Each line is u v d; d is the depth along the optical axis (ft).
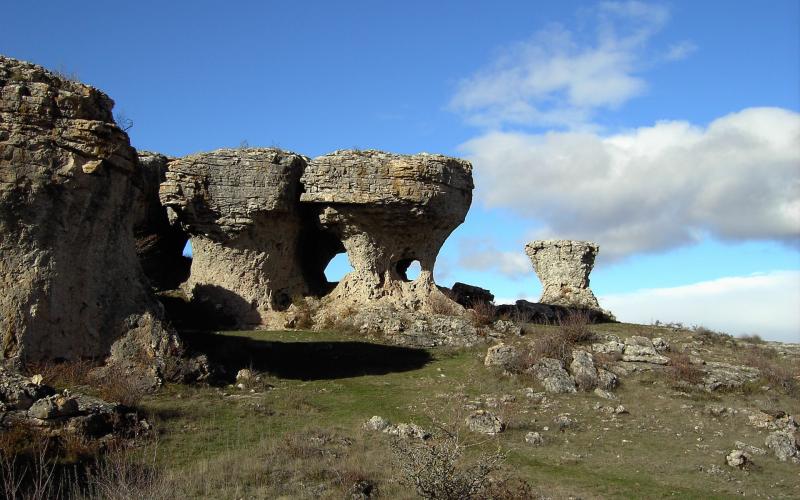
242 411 62.95
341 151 114.73
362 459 50.98
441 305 115.44
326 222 115.75
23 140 64.49
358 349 97.19
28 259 63.72
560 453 59.47
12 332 61.26
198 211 111.96
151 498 40.01
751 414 71.36
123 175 71.77
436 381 82.38
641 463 57.93
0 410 47.93
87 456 46.80
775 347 108.17
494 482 47.42
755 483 54.34
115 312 68.85
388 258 119.03
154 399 63.00
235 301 112.37
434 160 114.11
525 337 105.91
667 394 78.18
